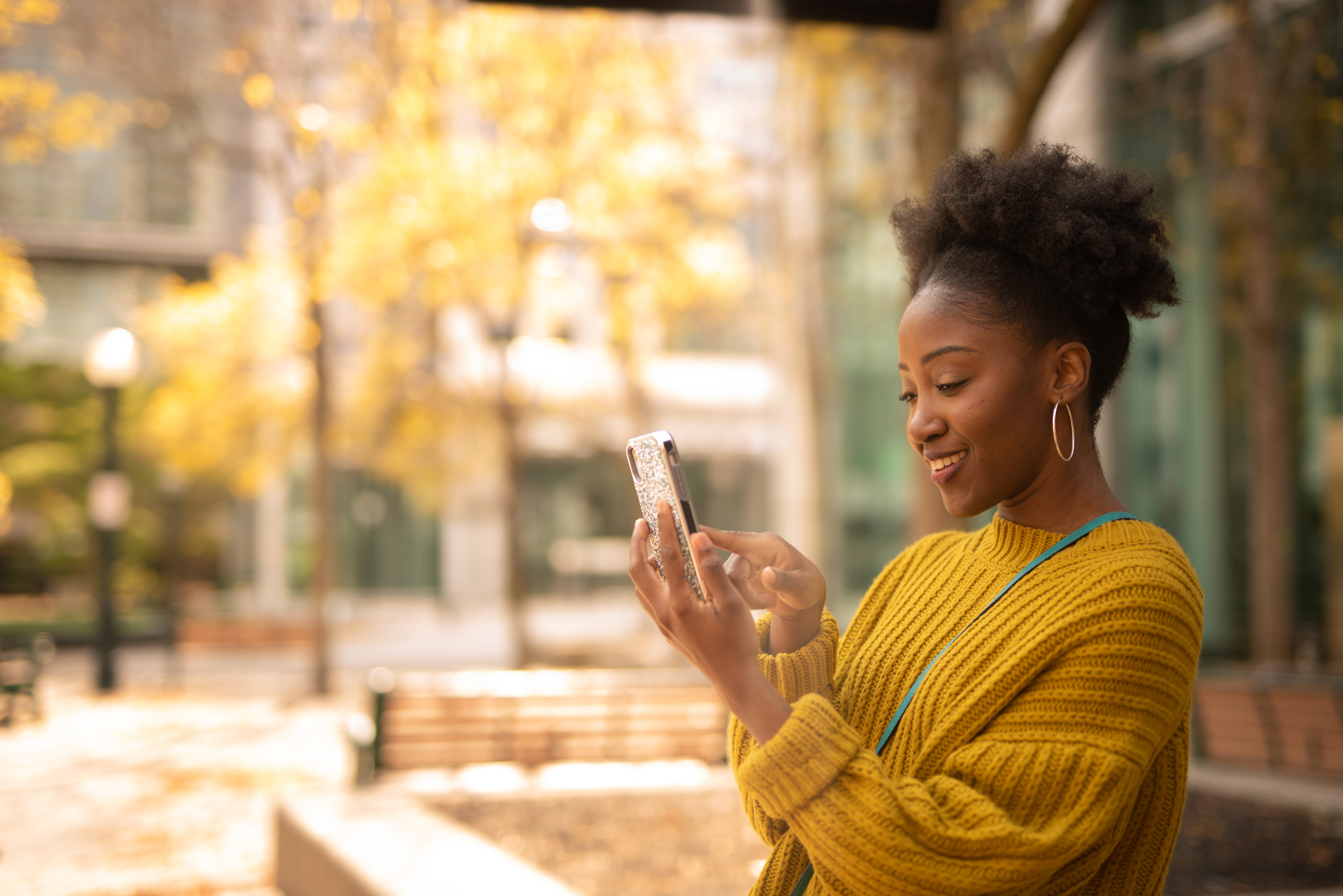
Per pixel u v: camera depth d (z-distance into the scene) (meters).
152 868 6.11
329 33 12.87
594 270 15.27
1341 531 12.01
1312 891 4.56
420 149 13.24
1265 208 10.41
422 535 29.50
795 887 1.35
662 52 13.58
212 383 17.38
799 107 14.23
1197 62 12.03
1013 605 1.21
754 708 1.14
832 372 16.30
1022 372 1.22
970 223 1.25
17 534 26.03
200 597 28.12
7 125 12.41
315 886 5.05
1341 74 10.84
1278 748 6.61
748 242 18.98
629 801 6.48
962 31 8.61
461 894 3.99
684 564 1.22
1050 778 1.08
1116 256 1.21
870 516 16.38
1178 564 1.17
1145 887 1.18
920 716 1.23
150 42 12.53
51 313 26.08
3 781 8.41
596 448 18.94
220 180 24.36
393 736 6.93
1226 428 13.08
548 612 28.28
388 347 16.36
